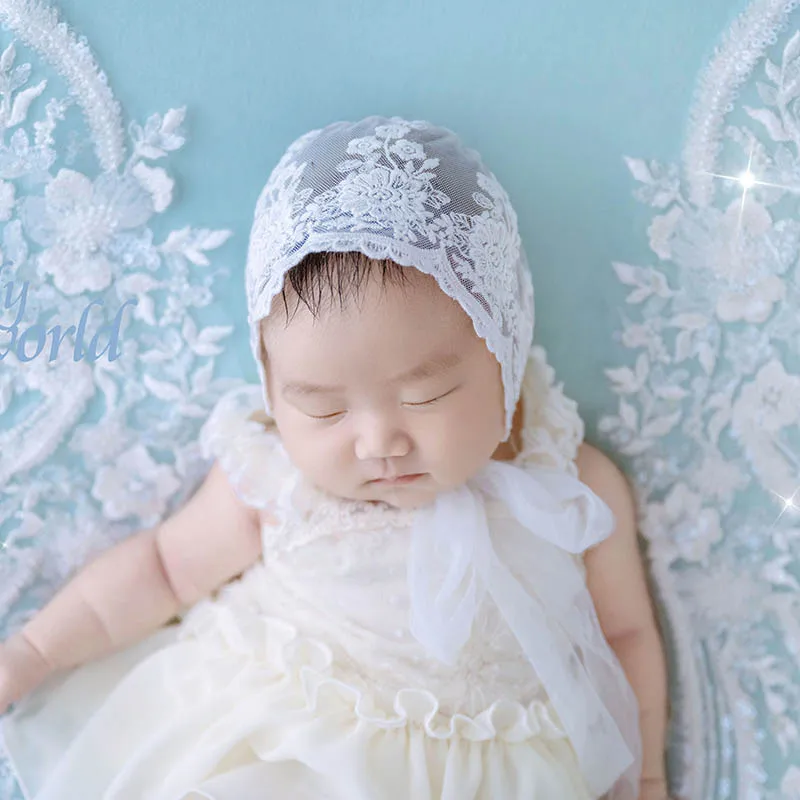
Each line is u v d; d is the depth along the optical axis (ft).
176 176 3.89
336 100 3.87
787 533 4.03
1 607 3.96
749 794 4.03
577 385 4.07
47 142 3.80
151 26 3.79
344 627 3.51
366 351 3.01
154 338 4.00
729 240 3.92
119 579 3.81
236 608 3.67
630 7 3.79
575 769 3.54
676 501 4.05
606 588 3.88
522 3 3.79
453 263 3.04
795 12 3.76
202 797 3.19
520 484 3.55
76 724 3.80
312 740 3.28
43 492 3.97
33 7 3.70
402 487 3.38
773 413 3.99
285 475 3.58
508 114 3.88
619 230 3.95
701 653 4.10
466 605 3.37
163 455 4.05
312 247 2.98
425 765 3.33
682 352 4.00
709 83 3.83
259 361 3.37
